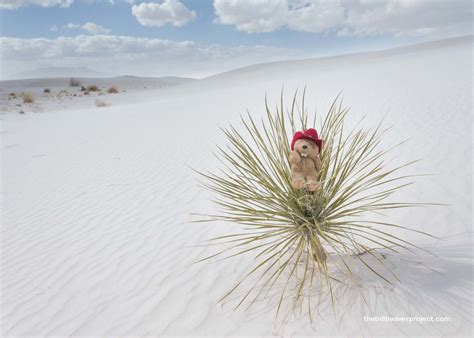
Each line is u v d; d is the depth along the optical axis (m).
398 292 2.76
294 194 2.77
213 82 49.94
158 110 19.91
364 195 4.89
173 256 4.07
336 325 2.53
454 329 2.38
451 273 2.94
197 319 2.85
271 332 2.57
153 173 7.94
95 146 11.70
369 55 53.53
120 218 5.56
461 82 12.14
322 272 3.09
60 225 5.57
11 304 3.52
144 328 2.84
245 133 10.45
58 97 37.09
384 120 8.84
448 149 6.13
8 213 6.41
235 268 3.54
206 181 6.89
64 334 2.93
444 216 3.98
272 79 35.84
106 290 3.54
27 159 10.89
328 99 13.36
